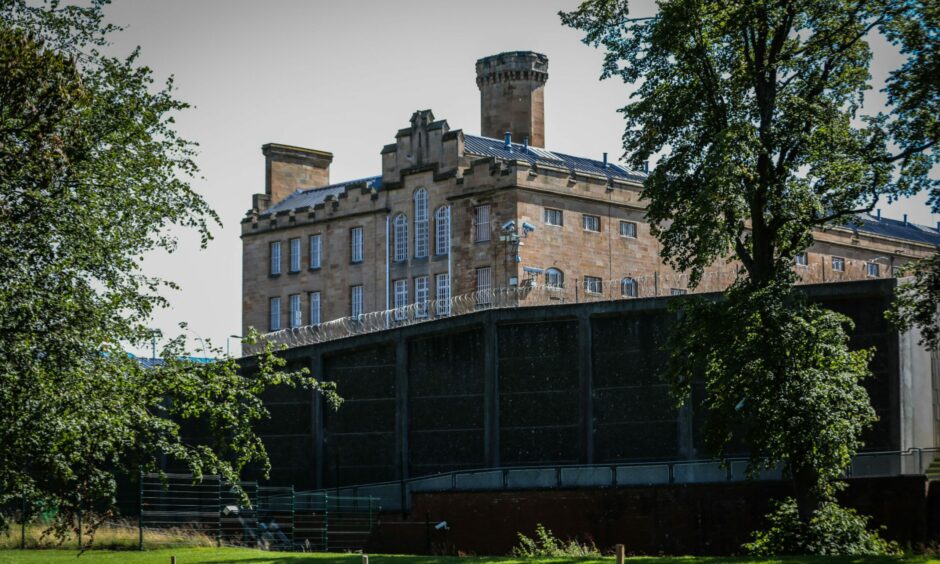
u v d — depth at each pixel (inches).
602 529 1982.0
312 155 4069.9
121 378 1197.7
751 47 1622.8
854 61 1579.7
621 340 2300.7
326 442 2618.1
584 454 2300.7
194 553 1472.7
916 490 1737.2
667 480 1951.3
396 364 2539.4
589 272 3179.1
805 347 1480.1
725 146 1465.3
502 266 3093.0
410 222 3400.6
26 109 1151.6
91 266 1203.2
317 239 3683.6
